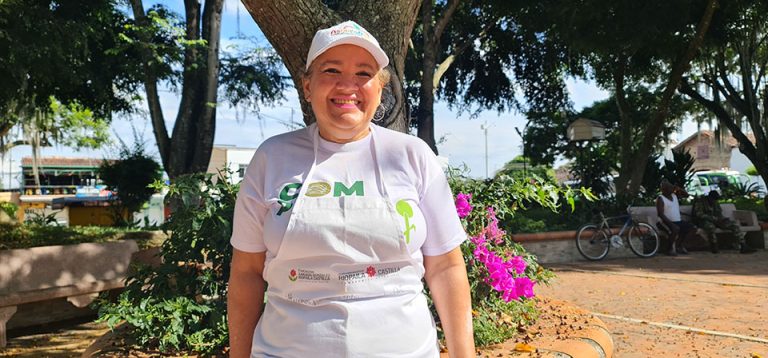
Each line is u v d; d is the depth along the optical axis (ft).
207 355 11.84
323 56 6.21
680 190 39.83
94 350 12.19
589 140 56.29
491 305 13.82
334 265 5.80
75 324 23.04
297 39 13.01
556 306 16.16
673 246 39.19
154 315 12.16
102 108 55.83
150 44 41.09
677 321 19.83
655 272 31.65
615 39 48.98
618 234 38.63
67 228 31.71
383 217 5.86
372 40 6.18
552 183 15.24
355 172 6.11
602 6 46.29
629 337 17.78
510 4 52.80
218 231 13.16
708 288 26.30
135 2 42.98
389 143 6.29
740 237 40.34
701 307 22.09
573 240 37.83
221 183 14.07
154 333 12.21
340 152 6.21
